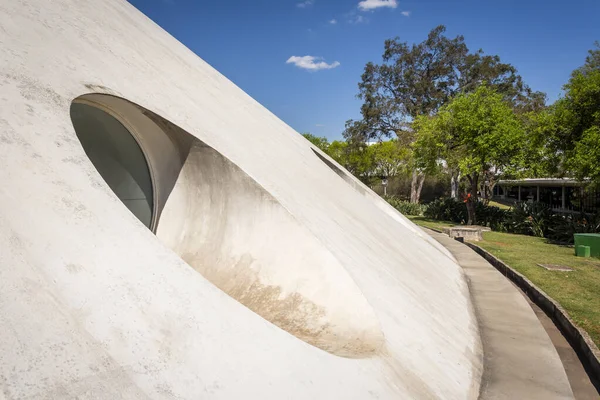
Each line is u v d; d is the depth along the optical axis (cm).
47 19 381
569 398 391
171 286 229
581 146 1448
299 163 665
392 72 3959
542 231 1819
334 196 659
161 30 829
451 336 469
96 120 393
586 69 1947
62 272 194
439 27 3831
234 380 206
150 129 413
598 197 2373
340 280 358
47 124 258
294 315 345
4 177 211
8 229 192
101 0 585
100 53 400
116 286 207
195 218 429
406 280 530
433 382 338
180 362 197
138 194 442
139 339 193
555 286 856
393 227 855
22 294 174
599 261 1170
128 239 237
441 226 2250
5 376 147
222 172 410
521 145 1983
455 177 3072
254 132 613
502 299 745
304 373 241
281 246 382
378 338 331
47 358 160
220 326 229
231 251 398
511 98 3803
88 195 241
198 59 862
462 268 1028
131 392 170
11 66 278
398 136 3841
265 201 395
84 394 158
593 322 616
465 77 3853
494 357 487
